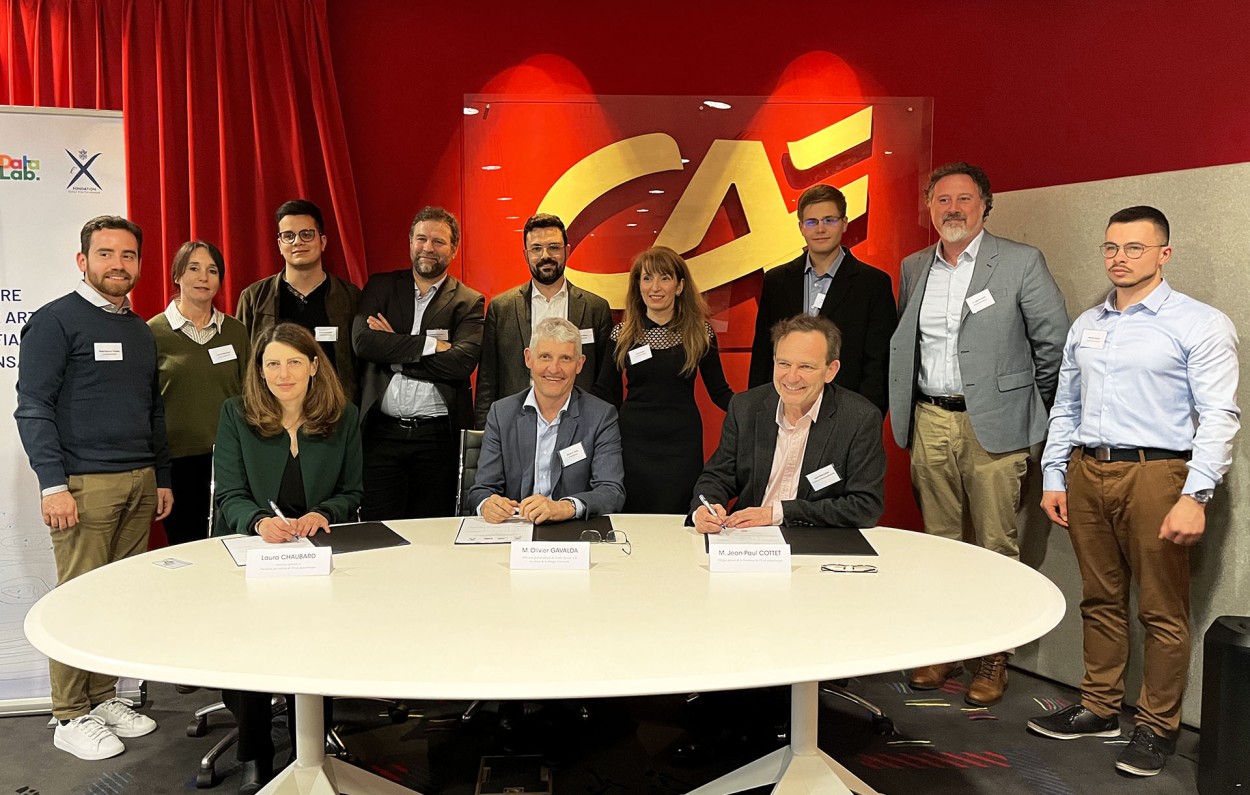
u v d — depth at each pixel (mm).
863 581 2238
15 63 4098
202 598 2104
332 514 2885
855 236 4410
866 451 2818
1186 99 4141
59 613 1987
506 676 1628
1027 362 3490
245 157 4289
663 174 4332
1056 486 3242
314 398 2887
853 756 3043
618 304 4363
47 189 3379
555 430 3057
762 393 2982
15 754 3078
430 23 4504
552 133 4277
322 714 2236
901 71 4633
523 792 2701
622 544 2604
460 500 3262
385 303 3822
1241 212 3102
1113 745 3133
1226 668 2697
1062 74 4480
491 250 4285
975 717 3363
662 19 4582
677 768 2910
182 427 3598
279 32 4246
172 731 3256
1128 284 3008
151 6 4172
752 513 2691
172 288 4242
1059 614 1998
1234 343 2912
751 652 1750
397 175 4543
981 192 3457
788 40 4613
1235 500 3109
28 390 3059
